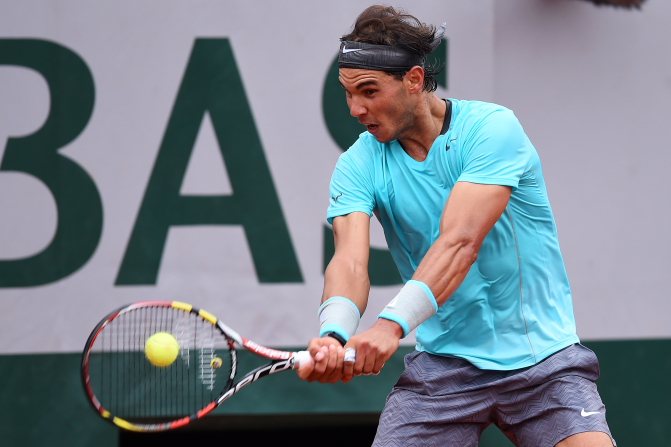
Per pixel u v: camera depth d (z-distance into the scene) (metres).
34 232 14.50
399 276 14.79
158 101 14.62
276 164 14.73
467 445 8.05
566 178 14.95
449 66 14.74
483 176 7.00
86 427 14.50
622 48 14.94
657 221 15.06
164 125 14.63
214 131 14.68
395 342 6.47
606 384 15.09
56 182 14.53
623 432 15.12
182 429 19.38
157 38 14.58
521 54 14.82
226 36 14.63
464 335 7.91
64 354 14.48
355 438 19.20
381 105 7.14
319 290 14.77
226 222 14.69
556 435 7.41
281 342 14.75
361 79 7.04
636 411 15.12
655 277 15.07
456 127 7.48
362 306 7.34
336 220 7.92
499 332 7.78
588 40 14.88
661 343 15.10
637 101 15.00
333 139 14.78
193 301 14.64
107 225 14.57
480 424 8.16
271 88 14.70
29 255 14.48
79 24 14.50
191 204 14.66
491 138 7.11
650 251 15.07
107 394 14.42
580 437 7.20
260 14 14.63
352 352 6.41
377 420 19.84
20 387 14.44
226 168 14.70
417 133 7.57
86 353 6.83
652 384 15.12
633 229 15.05
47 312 14.48
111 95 14.56
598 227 15.01
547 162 14.91
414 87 7.22
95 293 14.54
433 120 7.58
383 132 7.36
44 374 14.45
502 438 15.32
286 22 14.66
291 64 14.70
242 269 14.69
